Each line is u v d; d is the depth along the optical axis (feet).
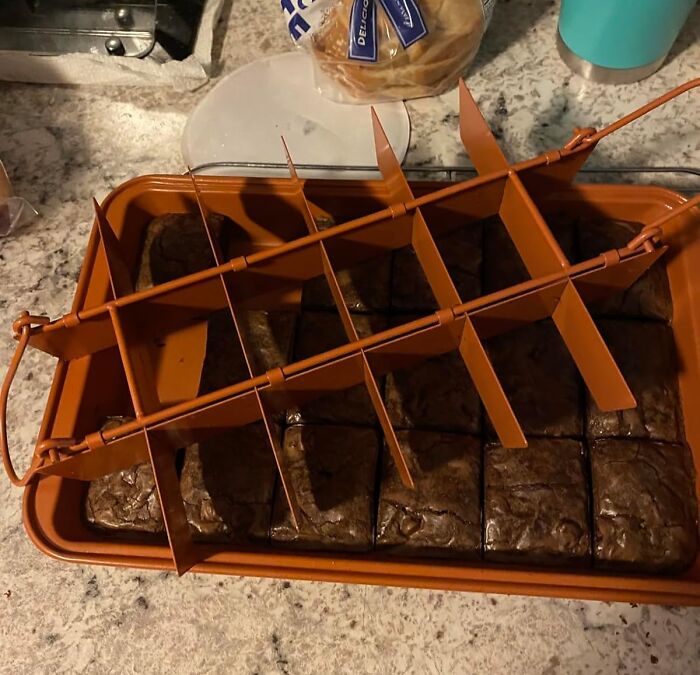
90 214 2.54
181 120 2.70
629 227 2.12
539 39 2.75
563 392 1.94
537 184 1.91
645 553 1.78
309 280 2.11
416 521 1.83
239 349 2.03
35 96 2.74
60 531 1.84
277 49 2.80
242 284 1.88
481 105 2.65
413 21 2.27
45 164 2.63
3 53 2.64
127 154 2.65
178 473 1.91
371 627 1.92
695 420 1.90
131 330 1.81
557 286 1.68
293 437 1.93
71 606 1.97
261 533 1.85
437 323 1.66
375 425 1.95
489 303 1.65
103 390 2.05
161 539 1.88
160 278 2.14
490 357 1.98
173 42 2.71
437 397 1.95
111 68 2.67
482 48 2.74
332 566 1.74
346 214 2.22
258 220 2.26
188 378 2.08
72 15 2.72
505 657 1.87
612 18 2.36
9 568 2.02
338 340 2.03
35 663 1.91
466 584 1.71
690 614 1.89
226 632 1.93
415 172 2.54
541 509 1.82
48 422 1.93
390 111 2.64
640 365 1.96
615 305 2.03
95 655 1.91
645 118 2.56
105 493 1.92
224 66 2.79
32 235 2.51
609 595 1.68
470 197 1.85
